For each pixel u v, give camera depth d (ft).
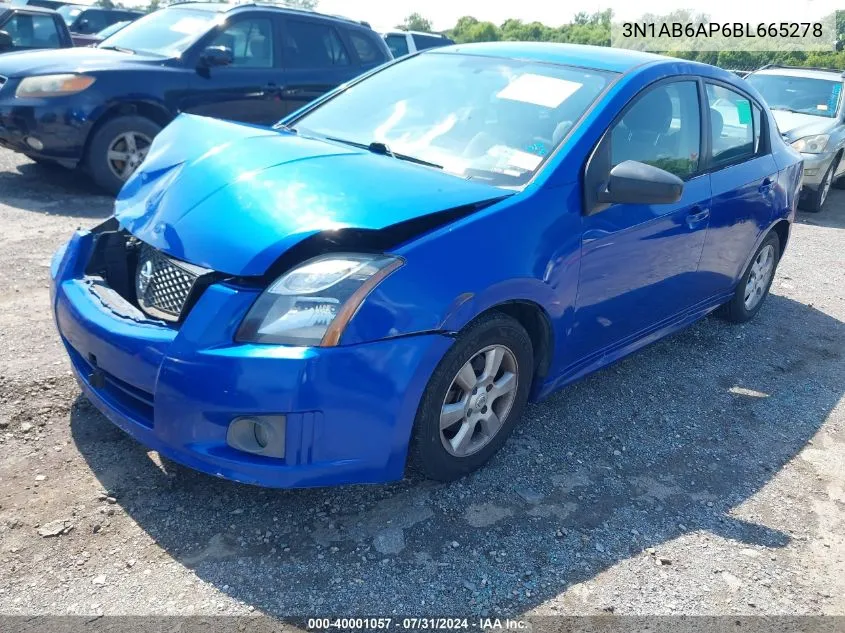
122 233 10.00
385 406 7.96
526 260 9.12
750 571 8.67
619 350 12.10
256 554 8.04
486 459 9.91
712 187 13.01
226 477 7.81
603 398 12.53
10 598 7.18
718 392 13.32
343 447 7.93
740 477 10.66
